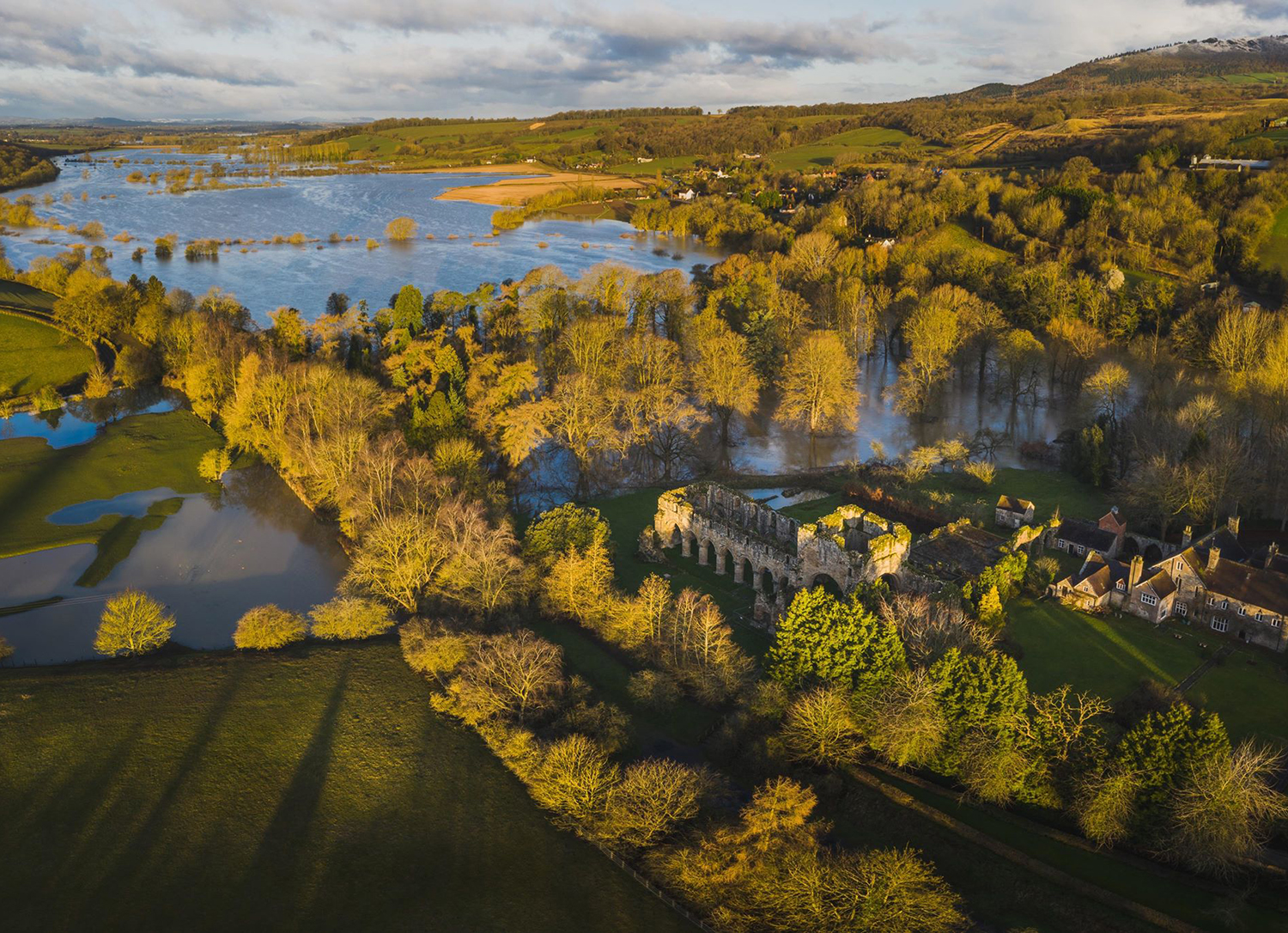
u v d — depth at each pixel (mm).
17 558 124625
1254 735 81000
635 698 87562
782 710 82250
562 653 92812
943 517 127938
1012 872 67438
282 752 85062
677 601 96438
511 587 103812
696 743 83812
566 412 146875
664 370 169750
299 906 68688
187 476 153250
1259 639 95812
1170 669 92250
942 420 181000
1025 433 173500
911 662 84375
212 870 72000
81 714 89875
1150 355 176125
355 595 107125
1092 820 68188
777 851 65312
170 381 197750
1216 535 109000
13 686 94125
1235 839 63625
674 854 69188
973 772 73625
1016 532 115938
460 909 67875
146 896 69562
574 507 118312
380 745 85875
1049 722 73750
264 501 144625
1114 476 143000
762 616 104438
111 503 142750
